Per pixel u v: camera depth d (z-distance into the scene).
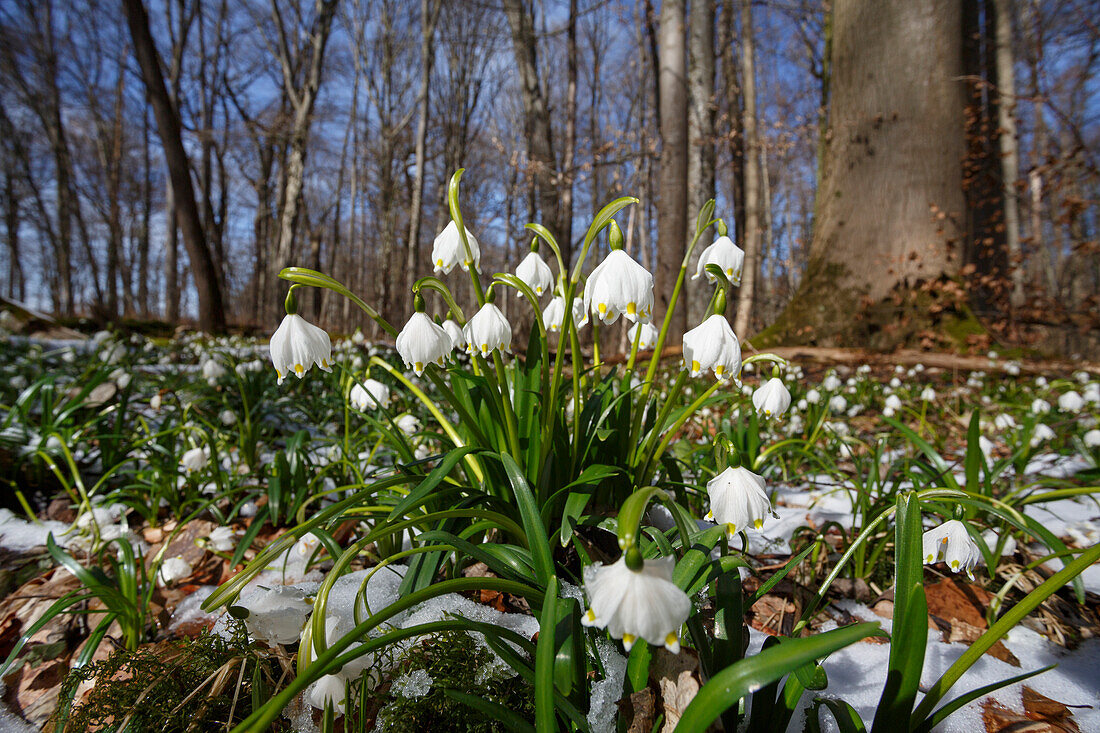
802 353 8.84
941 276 8.80
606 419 2.03
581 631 1.26
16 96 27.44
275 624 1.41
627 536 0.89
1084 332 8.90
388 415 2.25
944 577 2.12
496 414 1.90
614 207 1.52
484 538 1.92
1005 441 4.43
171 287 24.78
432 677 1.35
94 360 4.96
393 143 28.58
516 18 16.86
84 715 1.32
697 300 11.73
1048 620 1.87
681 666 1.22
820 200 10.06
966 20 13.45
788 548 2.37
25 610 1.93
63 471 3.10
